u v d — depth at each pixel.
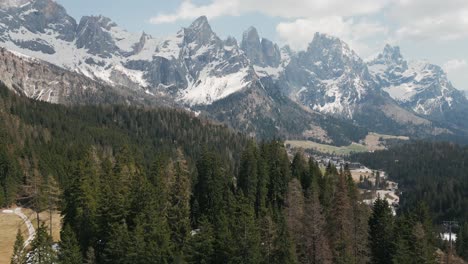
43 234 88.19
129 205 97.94
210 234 94.69
